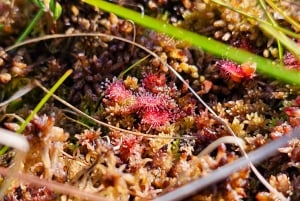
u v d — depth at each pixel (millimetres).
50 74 219
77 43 225
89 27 224
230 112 208
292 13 222
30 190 189
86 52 225
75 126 210
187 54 220
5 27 223
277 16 222
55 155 188
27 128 182
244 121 204
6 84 217
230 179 177
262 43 220
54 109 212
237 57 188
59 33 226
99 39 223
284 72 188
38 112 211
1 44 224
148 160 195
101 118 210
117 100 209
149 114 206
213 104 212
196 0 228
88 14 227
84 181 186
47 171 185
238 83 214
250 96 212
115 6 191
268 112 208
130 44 222
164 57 218
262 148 175
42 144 183
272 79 213
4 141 165
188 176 181
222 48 187
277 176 191
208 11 225
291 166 194
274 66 189
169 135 204
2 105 200
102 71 219
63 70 220
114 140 200
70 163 195
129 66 221
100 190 184
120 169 177
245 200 193
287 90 211
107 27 223
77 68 219
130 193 185
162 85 213
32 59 224
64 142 202
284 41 199
